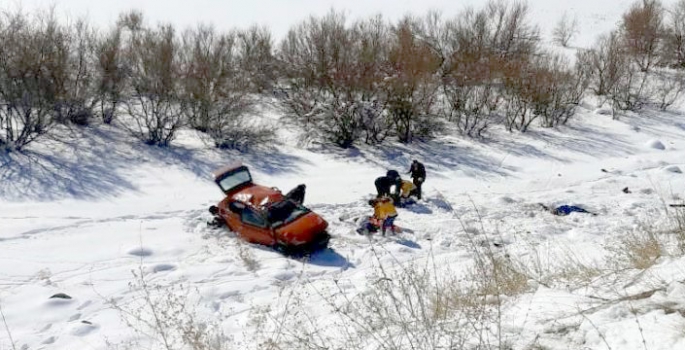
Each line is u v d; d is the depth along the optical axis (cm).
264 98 2477
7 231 1281
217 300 1037
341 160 1994
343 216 1513
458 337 509
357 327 673
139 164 1744
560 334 491
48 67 1767
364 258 1266
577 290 637
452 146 2173
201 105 1962
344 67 2177
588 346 455
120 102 2047
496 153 2128
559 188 1836
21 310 973
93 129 1939
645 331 447
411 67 2200
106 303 1009
